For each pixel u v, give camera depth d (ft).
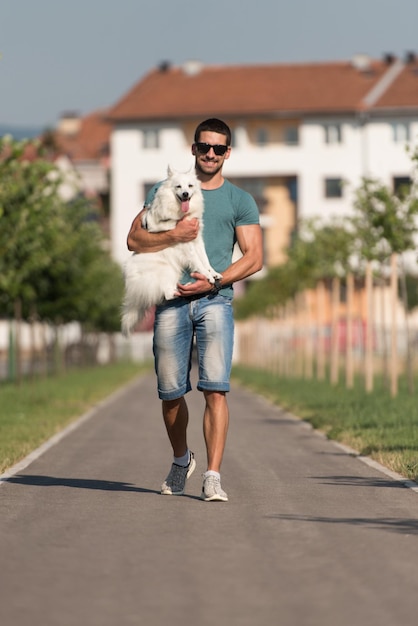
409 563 25.66
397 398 88.28
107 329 214.69
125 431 68.64
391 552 26.99
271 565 25.44
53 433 66.90
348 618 20.59
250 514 33.09
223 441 36.19
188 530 30.17
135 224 36.42
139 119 322.96
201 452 54.85
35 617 20.61
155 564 25.55
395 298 93.40
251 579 23.95
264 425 73.36
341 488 39.50
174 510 33.88
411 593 22.66
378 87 319.27
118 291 206.18
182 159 322.96
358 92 317.83
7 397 98.94
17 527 30.60
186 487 39.81
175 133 322.75
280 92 321.32
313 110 314.14
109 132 456.86
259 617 20.62
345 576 24.26
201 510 33.88
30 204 92.22
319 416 74.43
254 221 36.58
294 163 318.65
